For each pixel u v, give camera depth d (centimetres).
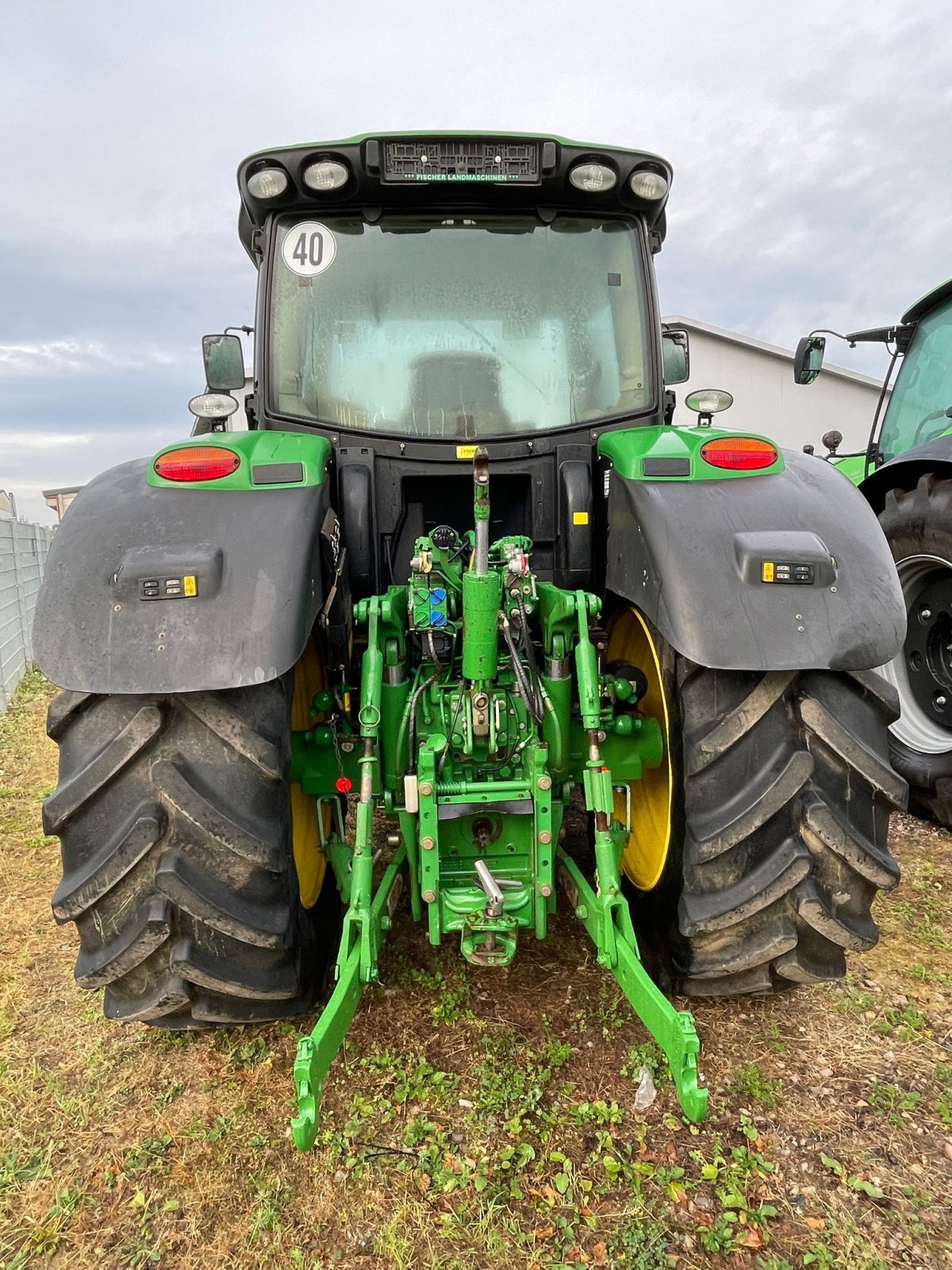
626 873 258
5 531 798
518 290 270
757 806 188
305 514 197
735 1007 238
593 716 201
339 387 265
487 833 210
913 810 390
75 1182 187
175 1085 213
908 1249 166
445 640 225
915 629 388
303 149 249
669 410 295
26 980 266
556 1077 210
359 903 187
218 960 186
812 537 193
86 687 172
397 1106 203
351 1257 166
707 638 182
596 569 273
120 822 181
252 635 175
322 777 236
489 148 252
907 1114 200
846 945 199
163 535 188
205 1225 175
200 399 261
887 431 502
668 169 263
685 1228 170
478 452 190
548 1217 173
